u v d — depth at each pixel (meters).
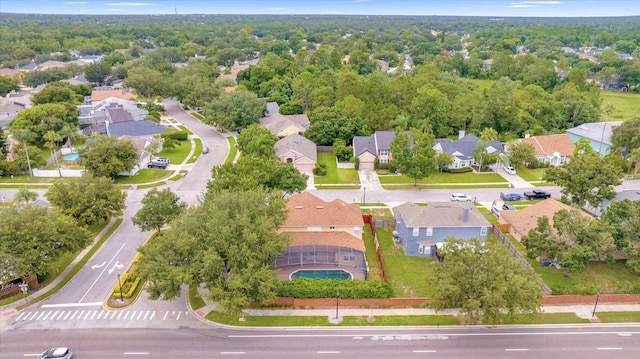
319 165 86.94
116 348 39.81
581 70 148.38
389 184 81.12
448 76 149.38
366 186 80.12
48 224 48.06
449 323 43.75
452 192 77.31
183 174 85.12
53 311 44.91
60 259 54.53
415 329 42.88
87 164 77.75
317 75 141.88
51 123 100.12
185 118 131.25
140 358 38.62
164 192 59.50
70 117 107.81
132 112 122.31
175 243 43.00
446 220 56.69
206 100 129.25
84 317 44.09
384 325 43.34
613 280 51.44
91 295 47.59
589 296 46.41
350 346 40.44
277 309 45.72
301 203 58.62
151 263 42.00
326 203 59.16
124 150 81.00
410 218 57.59
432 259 56.03
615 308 45.94
